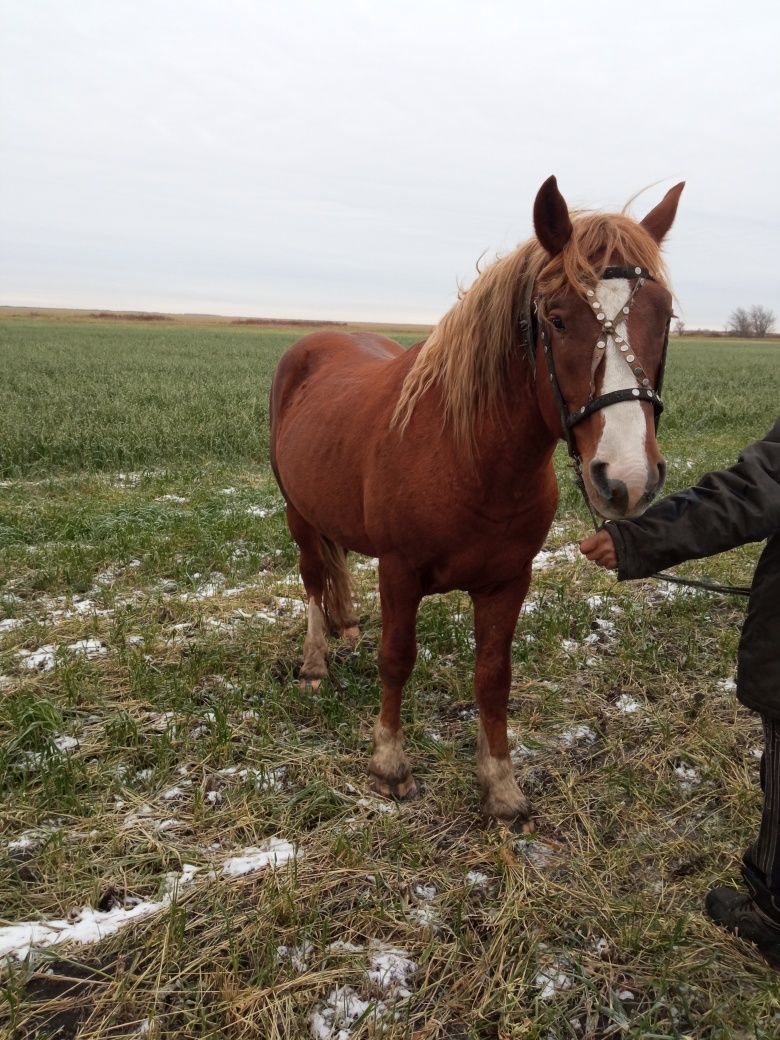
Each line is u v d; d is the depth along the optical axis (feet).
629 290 5.23
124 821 7.41
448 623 11.89
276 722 9.35
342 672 10.74
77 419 29.25
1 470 22.84
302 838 7.27
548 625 11.75
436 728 9.39
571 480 22.36
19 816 7.35
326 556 11.23
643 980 5.78
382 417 7.68
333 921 6.25
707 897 6.53
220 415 32.78
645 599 13.37
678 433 33.19
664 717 9.48
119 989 5.51
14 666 10.29
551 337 5.61
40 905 6.38
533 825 7.57
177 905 6.27
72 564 14.01
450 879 6.85
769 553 5.54
